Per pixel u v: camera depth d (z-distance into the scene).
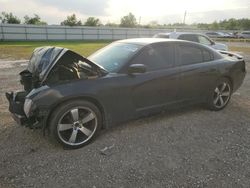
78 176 2.94
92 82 3.59
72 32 43.44
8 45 26.59
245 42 34.94
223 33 46.81
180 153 3.47
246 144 3.77
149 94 4.12
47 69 3.38
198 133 4.11
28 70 4.06
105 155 3.39
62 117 3.42
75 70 3.53
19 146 3.58
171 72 4.29
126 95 3.87
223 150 3.57
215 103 5.11
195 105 5.15
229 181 2.87
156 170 3.07
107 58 4.28
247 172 3.05
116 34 47.28
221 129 4.29
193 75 4.57
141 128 4.23
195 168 3.12
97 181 2.85
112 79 3.74
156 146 3.65
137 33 48.91
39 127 3.43
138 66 3.75
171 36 10.55
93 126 3.71
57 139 3.44
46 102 3.27
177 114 4.90
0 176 2.90
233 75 5.21
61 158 3.31
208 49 4.99
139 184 2.81
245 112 5.17
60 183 2.81
